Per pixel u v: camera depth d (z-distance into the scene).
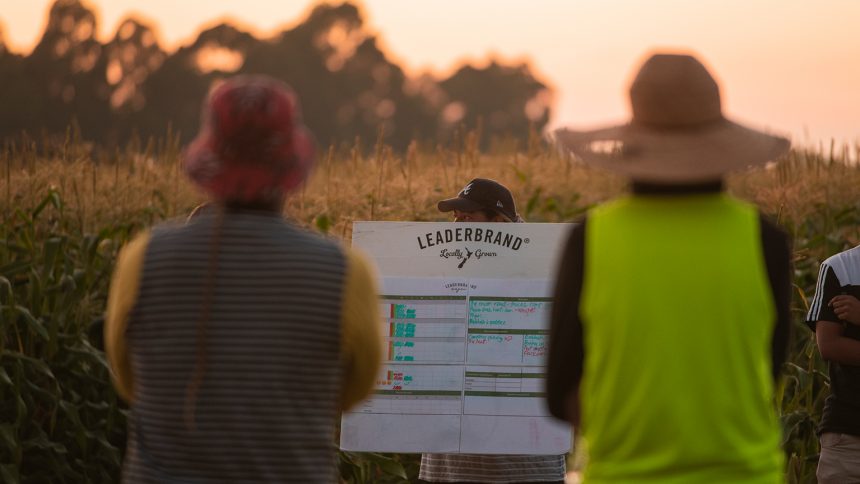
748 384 8.68
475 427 16.19
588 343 8.96
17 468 20.31
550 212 32.53
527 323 16.30
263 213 9.35
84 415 22.20
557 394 9.23
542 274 16.38
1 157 27.42
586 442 9.05
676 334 8.60
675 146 9.05
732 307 8.64
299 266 9.09
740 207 9.05
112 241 25.75
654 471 8.60
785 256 8.97
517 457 16.59
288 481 8.98
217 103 9.22
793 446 21.28
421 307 16.42
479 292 16.39
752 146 9.05
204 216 9.45
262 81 9.48
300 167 9.34
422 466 17.48
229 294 9.05
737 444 8.57
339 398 9.69
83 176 28.83
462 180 31.89
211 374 8.98
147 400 9.20
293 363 8.98
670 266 8.70
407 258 16.50
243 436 8.93
